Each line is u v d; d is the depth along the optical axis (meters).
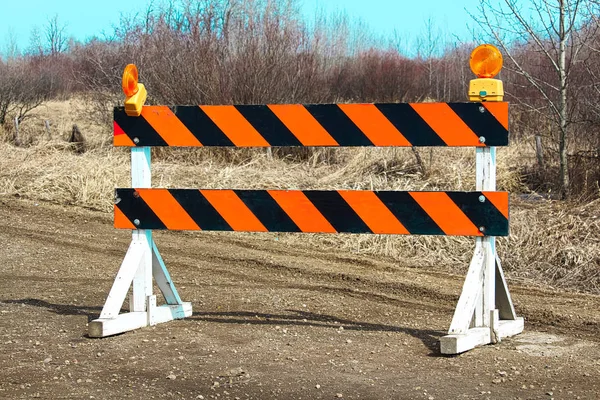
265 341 5.21
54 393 4.16
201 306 6.31
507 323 5.45
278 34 16.95
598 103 11.33
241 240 9.31
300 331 5.51
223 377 4.44
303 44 18.20
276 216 5.34
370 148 12.77
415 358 4.85
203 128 5.44
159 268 5.79
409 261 8.60
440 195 5.08
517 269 8.14
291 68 16.73
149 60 17.08
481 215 5.02
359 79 29.41
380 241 9.08
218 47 16.80
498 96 4.99
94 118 19.19
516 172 11.83
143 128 5.52
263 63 16.22
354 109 5.21
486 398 4.10
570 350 5.09
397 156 12.40
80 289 6.88
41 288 6.90
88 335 5.31
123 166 12.95
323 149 14.03
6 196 11.82
